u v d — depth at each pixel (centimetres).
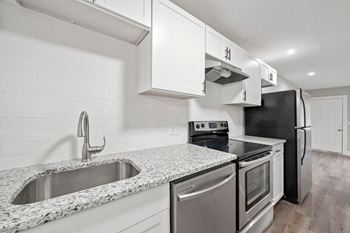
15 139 93
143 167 96
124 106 137
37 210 53
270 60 307
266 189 170
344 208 208
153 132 157
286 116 226
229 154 130
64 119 109
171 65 128
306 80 476
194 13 171
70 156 111
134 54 142
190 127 188
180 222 88
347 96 530
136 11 108
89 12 99
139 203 75
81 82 116
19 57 95
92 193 64
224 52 176
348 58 298
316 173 338
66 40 110
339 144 538
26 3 92
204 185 101
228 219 118
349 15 174
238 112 266
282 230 168
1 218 49
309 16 177
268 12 170
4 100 90
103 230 64
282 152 219
